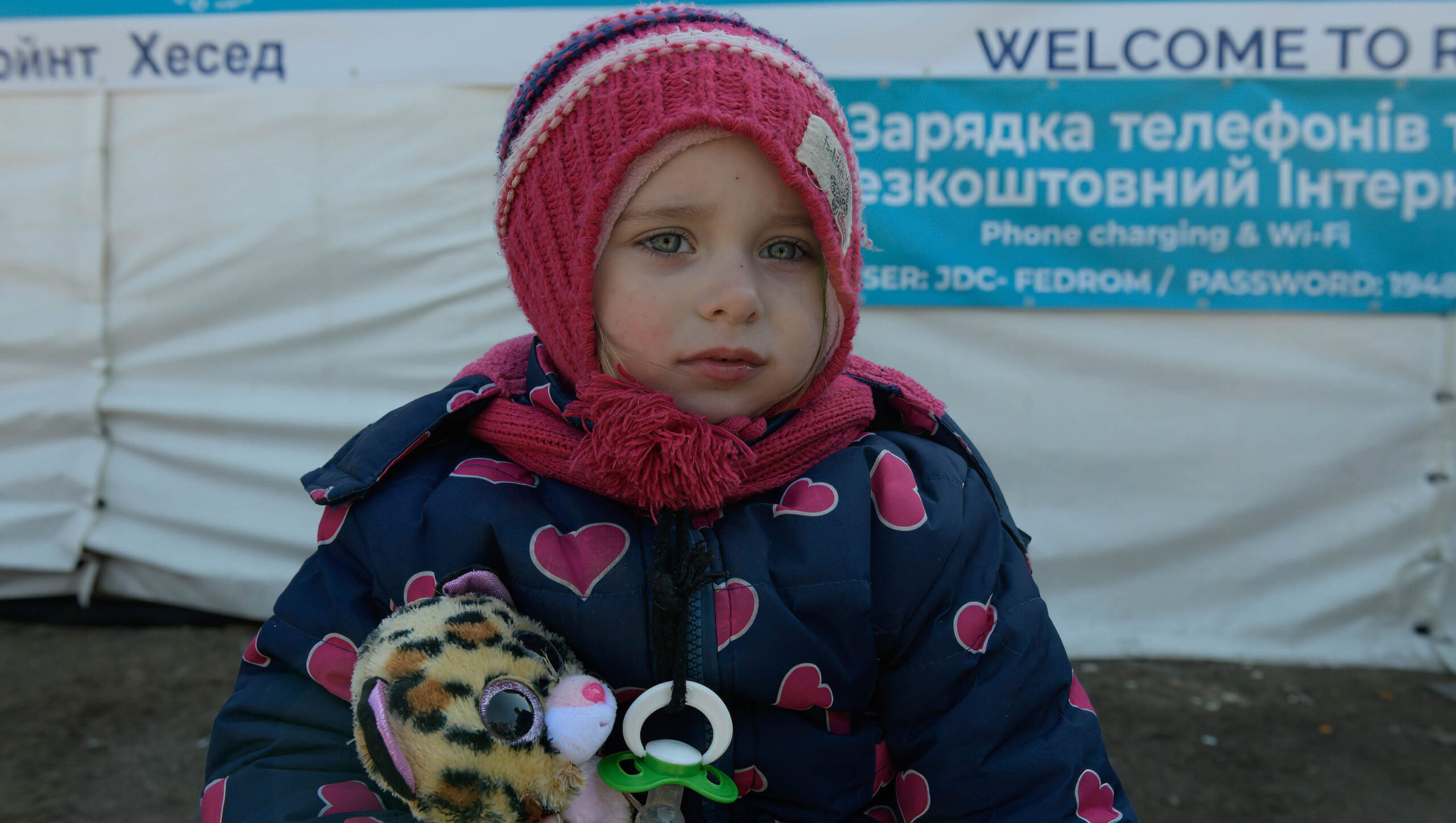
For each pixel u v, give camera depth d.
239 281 3.25
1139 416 3.23
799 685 0.86
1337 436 3.20
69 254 3.27
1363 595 3.23
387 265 3.22
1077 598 3.30
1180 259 3.16
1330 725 2.85
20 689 2.98
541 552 0.85
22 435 3.30
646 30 0.92
